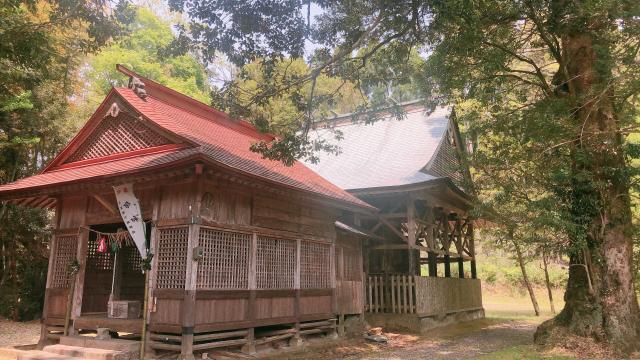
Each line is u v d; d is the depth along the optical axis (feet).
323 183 42.50
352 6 29.73
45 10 50.11
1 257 56.18
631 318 29.99
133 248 40.45
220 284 27.86
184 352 25.02
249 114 30.94
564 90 35.01
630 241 31.60
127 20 36.81
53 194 33.24
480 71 35.22
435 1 25.52
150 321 27.09
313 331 35.86
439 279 49.98
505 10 29.99
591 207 31.01
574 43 34.06
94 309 35.96
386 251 51.96
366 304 46.62
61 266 32.99
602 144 30.30
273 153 29.58
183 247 26.81
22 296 56.13
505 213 35.94
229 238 28.96
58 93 55.72
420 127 60.18
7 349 30.76
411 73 34.96
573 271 34.09
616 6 25.53
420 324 43.73
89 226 33.81
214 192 27.91
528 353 30.01
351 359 30.45
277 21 29.07
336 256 40.70
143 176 26.21
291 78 31.01
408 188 44.52
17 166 54.49
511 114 36.14
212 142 32.30
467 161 37.65
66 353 27.99
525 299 84.74
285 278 33.40
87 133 34.47
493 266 93.50
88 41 37.42
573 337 30.81
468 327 48.80
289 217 34.30
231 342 28.37
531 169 33.63
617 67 29.37
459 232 59.98
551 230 32.65
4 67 35.99
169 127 30.25
